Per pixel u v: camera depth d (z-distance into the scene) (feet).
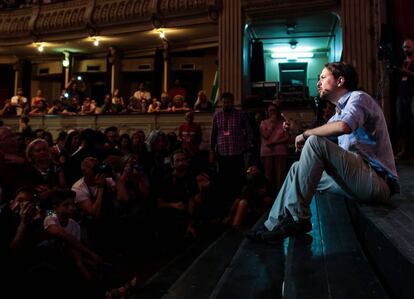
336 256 6.64
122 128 32.50
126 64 41.55
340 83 8.11
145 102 34.58
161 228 14.42
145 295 8.45
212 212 16.07
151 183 15.53
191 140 22.88
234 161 18.95
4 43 40.88
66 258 9.40
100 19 35.50
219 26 29.89
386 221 6.23
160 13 33.06
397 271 4.76
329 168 7.82
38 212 9.29
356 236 7.80
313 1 27.30
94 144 16.05
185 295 6.51
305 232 8.07
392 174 7.77
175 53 39.99
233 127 19.03
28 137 20.74
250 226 13.60
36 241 9.04
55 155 17.38
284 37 34.30
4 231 8.76
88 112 35.14
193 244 13.39
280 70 38.06
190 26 33.24
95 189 12.69
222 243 10.28
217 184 17.95
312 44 36.17
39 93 39.17
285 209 7.99
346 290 5.19
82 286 9.37
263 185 15.29
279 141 19.45
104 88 44.27
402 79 18.40
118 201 13.17
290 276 5.79
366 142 7.94
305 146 7.77
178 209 14.60
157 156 19.21
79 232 10.69
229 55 29.37
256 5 28.78
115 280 10.46
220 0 29.81
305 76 37.58
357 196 7.84
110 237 12.74
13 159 11.20
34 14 38.73
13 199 9.69
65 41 38.60
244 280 6.13
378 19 22.66
